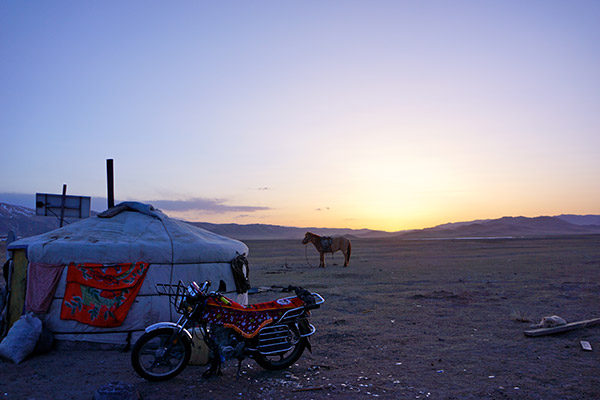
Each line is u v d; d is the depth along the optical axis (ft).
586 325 28.19
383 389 18.08
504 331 28.27
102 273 25.45
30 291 25.20
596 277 58.95
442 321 31.96
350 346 25.36
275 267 90.53
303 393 17.76
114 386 16.30
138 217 30.30
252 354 20.11
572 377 19.06
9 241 39.70
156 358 19.27
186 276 27.50
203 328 20.04
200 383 19.08
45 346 23.81
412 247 205.57
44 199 43.14
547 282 53.93
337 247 88.17
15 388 18.39
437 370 20.59
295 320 21.03
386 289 50.78
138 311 25.67
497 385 18.29
